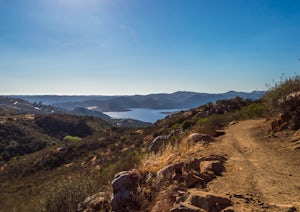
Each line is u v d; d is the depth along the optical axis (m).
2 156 84.12
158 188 5.20
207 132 13.38
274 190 4.71
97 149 57.81
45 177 40.06
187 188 4.95
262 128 11.95
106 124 154.50
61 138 123.00
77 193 6.70
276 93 12.25
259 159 7.07
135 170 6.14
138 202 5.04
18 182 42.28
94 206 5.73
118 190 5.50
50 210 6.58
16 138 99.56
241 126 14.84
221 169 6.18
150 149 14.74
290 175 5.55
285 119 10.24
